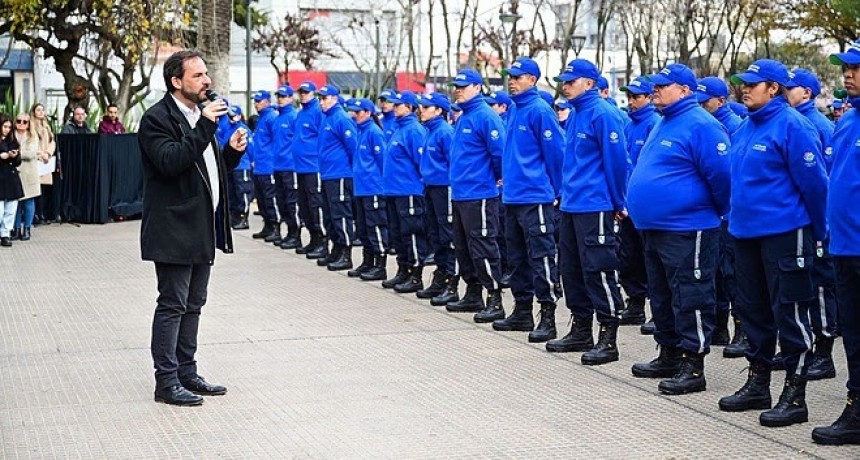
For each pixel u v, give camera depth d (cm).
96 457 641
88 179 1948
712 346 949
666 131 795
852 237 646
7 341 960
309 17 3981
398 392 787
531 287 1005
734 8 3203
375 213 1324
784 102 720
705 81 973
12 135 1628
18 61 3294
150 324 1037
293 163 1584
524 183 961
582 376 835
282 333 996
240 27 3888
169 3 2275
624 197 873
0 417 723
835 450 648
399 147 1230
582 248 881
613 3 2820
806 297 706
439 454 644
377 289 1262
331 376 835
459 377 832
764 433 684
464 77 1055
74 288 1247
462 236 1080
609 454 642
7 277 1330
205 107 721
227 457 641
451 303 1123
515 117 976
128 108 2502
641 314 1049
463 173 1050
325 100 1422
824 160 798
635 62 3609
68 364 873
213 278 1330
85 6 2272
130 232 1833
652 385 807
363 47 4106
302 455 644
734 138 750
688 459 632
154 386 803
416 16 3647
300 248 1580
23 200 1698
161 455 645
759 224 712
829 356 828
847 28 2547
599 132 872
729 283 925
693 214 781
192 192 743
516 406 749
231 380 823
